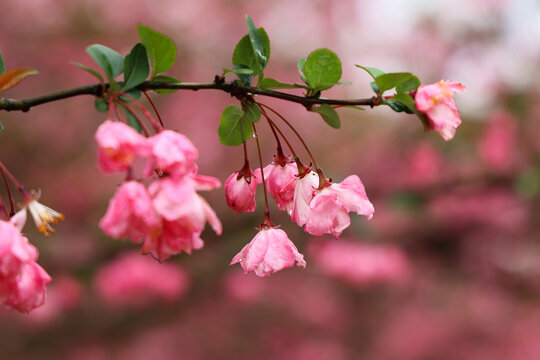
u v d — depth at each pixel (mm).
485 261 5980
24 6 5199
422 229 5629
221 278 5484
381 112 6387
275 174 1533
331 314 5914
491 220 5539
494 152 5379
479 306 5906
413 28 6262
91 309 5223
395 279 5129
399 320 5859
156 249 1182
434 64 6164
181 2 5711
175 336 5496
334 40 6348
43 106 5430
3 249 1168
